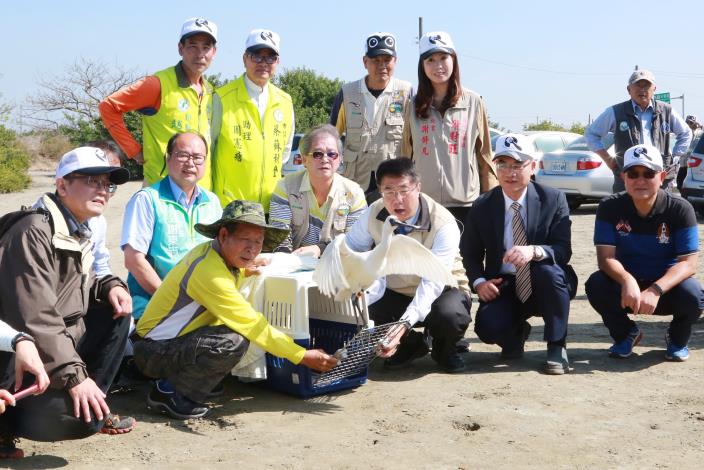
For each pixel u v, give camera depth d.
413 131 6.48
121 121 6.30
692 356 5.55
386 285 5.34
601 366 5.36
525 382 4.99
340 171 6.91
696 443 3.88
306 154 5.48
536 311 5.53
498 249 5.46
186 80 6.34
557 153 15.92
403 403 4.61
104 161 3.80
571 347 5.91
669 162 7.97
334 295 4.58
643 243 5.43
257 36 6.26
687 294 5.26
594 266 9.80
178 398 4.37
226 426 4.27
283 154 6.60
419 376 5.22
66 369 3.52
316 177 5.46
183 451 3.87
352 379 4.94
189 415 4.36
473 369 5.38
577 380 5.02
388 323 4.94
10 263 3.53
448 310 5.09
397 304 5.34
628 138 7.89
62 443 3.99
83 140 42.44
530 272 5.32
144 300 5.12
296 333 4.59
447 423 4.23
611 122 8.05
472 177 6.51
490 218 5.45
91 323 4.16
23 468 3.62
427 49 6.24
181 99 6.29
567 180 15.69
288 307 4.66
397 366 5.39
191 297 4.30
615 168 8.05
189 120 6.32
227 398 4.80
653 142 7.93
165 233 5.08
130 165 32.69
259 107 6.41
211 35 6.25
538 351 5.86
